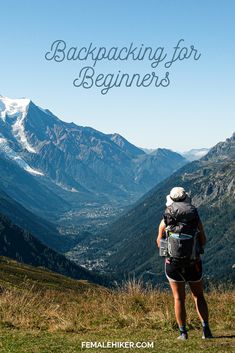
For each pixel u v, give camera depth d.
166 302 15.17
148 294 16.09
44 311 14.29
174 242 9.59
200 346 9.02
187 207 9.67
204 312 10.01
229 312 14.01
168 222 9.71
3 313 13.38
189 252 9.54
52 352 8.91
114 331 11.78
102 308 14.80
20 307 14.12
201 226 9.78
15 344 9.72
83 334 11.38
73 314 13.82
